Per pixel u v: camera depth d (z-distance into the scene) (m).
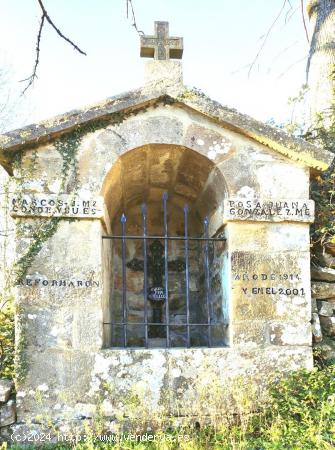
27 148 4.79
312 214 5.04
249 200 4.97
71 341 4.57
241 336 4.78
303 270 4.98
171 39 5.19
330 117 6.94
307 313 4.91
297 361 4.80
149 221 7.31
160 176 6.07
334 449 3.74
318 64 8.17
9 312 5.24
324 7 8.42
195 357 4.70
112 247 6.48
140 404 4.52
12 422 4.40
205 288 6.50
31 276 4.62
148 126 4.97
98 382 4.54
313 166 5.11
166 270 5.08
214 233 5.68
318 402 4.48
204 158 5.04
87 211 4.75
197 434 4.36
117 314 6.95
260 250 4.95
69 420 4.44
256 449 4.10
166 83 4.97
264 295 4.88
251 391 4.57
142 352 4.65
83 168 4.83
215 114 4.95
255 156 5.07
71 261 4.70
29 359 4.50
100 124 4.90
